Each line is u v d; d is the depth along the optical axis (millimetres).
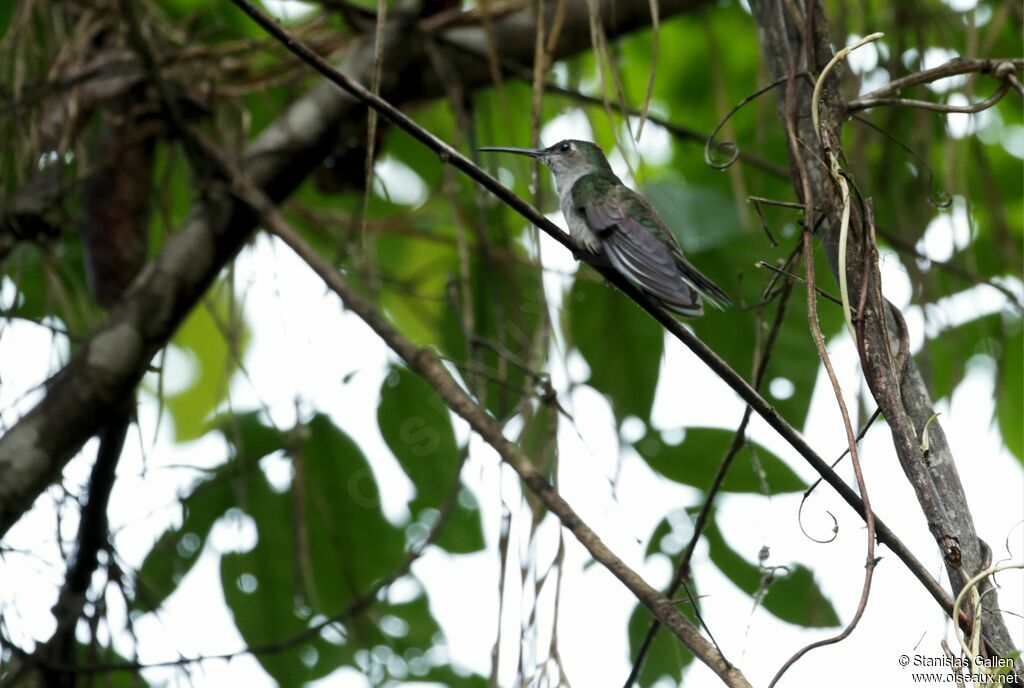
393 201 13664
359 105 10148
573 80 10688
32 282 10984
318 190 11102
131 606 8898
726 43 13289
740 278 7707
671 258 7926
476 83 10422
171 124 9516
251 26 12180
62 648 8648
